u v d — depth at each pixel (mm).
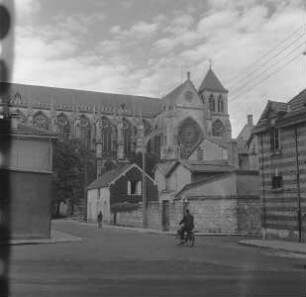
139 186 60094
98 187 64188
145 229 42156
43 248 21562
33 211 28172
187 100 105125
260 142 29688
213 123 113500
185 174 50406
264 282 11234
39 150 29625
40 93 109812
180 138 103125
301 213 25766
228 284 10820
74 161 81438
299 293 9531
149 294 9180
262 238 29172
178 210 40469
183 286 10391
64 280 11117
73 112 109000
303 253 20141
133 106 119438
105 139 109562
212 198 36594
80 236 31734
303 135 25844
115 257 17500
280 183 28016
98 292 9344
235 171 39031
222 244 25172
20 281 10734
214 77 117625
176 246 23484
